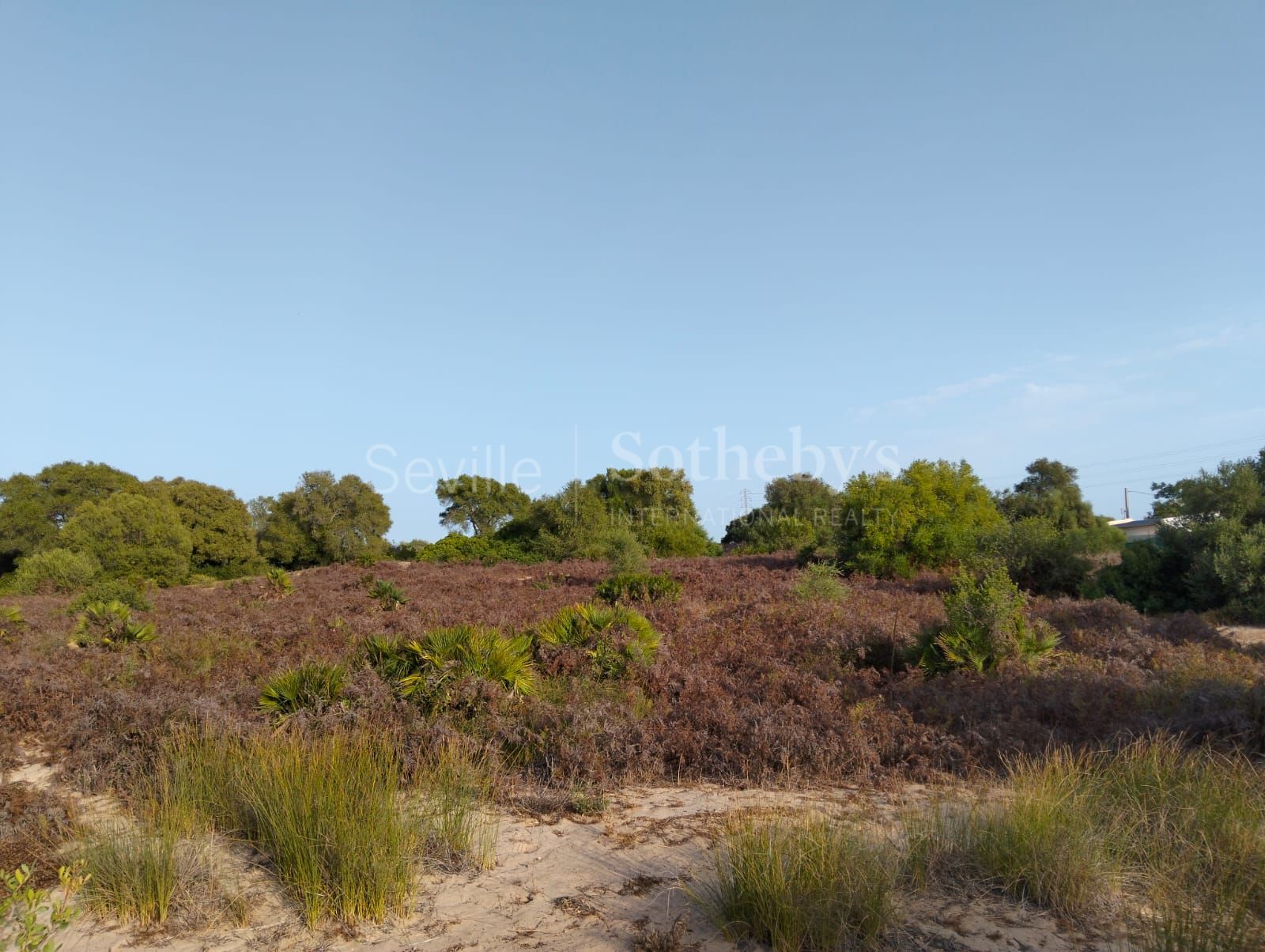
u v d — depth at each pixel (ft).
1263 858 13.85
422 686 25.17
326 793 15.93
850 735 23.67
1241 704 23.95
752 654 35.73
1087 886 13.76
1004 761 21.27
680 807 19.75
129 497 119.55
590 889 14.89
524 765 22.67
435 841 16.65
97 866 14.58
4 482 149.18
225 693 27.53
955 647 32.27
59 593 88.17
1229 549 56.29
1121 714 25.13
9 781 20.97
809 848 13.73
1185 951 11.28
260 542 154.61
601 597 54.60
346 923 13.60
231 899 14.29
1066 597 57.72
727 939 12.69
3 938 12.16
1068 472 204.23
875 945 12.23
